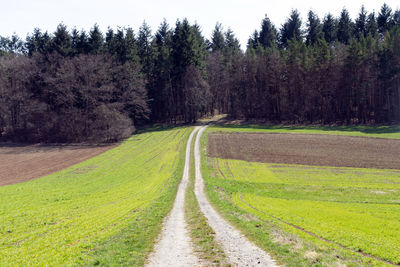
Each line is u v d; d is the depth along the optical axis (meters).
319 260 12.45
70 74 77.00
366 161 48.66
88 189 34.50
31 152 67.44
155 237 16.28
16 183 41.03
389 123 77.06
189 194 31.92
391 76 76.19
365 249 14.57
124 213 22.39
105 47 94.50
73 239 16.45
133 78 87.81
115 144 74.94
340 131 73.31
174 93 101.31
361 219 21.50
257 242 15.00
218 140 70.56
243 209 24.56
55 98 84.50
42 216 22.55
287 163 49.88
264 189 35.69
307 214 23.02
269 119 96.50
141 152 63.00
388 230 18.64
